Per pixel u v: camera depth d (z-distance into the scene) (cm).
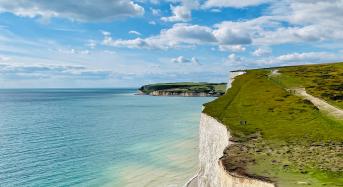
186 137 8631
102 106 19688
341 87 6172
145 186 4734
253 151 2708
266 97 5703
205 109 5228
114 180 4981
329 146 2811
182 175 5281
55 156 6406
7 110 16600
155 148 7275
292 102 5081
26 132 9238
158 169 5625
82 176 5153
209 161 4166
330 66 10150
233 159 2475
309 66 10838
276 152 2647
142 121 12119
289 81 7481
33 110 16700
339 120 3875
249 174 2077
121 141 8062
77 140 8125
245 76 9219
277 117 4184
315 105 4856
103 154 6656
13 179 4919
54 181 4866
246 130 3556
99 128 10231
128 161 6131
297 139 3095
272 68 11388
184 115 14275
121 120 12412
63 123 11369
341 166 2216
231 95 6438
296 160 2394
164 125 10988
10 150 6850
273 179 1953
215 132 4178
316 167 2200
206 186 3956
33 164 5788
